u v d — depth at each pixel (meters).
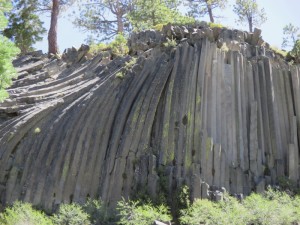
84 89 18.75
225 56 18.52
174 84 17.67
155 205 15.19
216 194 15.32
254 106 17.73
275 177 16.80
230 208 14.52
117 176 16.14
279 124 17.97
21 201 15.89
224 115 17.36
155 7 25.55
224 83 17.88
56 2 24.83
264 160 17.12
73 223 14.52
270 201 15.14
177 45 19.02
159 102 17.61
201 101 17.25
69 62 21.47
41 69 21.31
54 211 15.82
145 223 13.90
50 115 18.12
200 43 18.66
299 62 20.27
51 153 16.97
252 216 13.84
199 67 17.88
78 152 16.80
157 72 18.16
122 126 17.23
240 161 16.75
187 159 16.17
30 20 26.53
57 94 19.06
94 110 17.64
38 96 19.03
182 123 16.88
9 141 17.45
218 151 16.41
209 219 13.79
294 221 14.08
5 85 13.27
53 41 23.88
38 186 16.27
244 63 18.56
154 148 16.78
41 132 17.64
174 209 15.19
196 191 15.27
